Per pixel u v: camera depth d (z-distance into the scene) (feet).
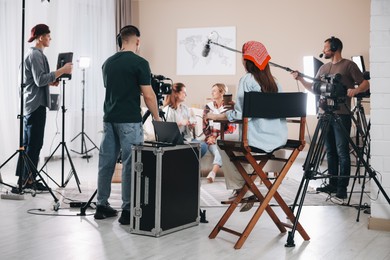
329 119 12.94
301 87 28.14
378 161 13.12
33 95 17.44
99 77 29.17
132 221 12.41
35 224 13.25
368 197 17.04
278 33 28.58
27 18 24.30
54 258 10.52
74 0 27.22
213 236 12.16
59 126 26.63
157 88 14.08
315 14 27.89
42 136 17.74
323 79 13.07
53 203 15.81
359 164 15.58
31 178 17.65
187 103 30.53
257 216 11.62
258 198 12.17
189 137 19.44
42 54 17.60
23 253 10.83
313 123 27.61
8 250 11.04
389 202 12.59
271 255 10.93
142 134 13.53
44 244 11.50
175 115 19.39
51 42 25.96
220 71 29.76
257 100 11.26
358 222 13.84
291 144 12.11
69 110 27.22
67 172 22.15
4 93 23.48
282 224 12.62
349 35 27.35
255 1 28.94
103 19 29.32
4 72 23.41
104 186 13.91
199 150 13.26
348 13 27.32
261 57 12.01
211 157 20.86
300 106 11.80
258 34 28.96
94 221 13.61
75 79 27.71
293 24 28.30
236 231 12.59
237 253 11.03
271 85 12.00
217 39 29.73
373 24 12.99
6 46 23.49
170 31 30.76
